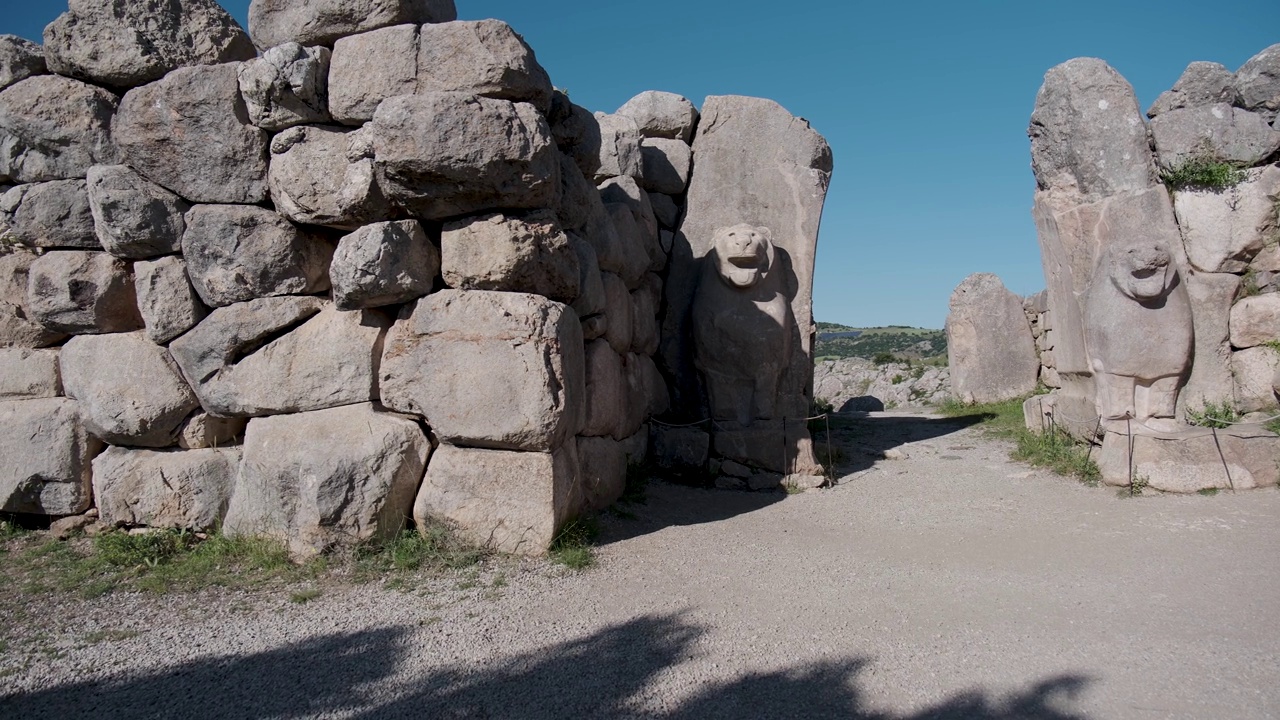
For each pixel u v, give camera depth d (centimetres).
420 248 441
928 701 289
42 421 504
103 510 488
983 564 442
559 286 464
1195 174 625
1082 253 641
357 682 302
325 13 451
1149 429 589
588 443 526
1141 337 587
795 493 632
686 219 729
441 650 328
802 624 356
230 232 464
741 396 669
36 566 448
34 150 504
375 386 459
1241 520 488
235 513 455
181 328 483
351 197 432
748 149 729
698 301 682
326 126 459
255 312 471
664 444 672
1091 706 284
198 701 291
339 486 426
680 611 370
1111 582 404
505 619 358
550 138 434
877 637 343
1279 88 628
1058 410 711
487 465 434
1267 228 617
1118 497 560
